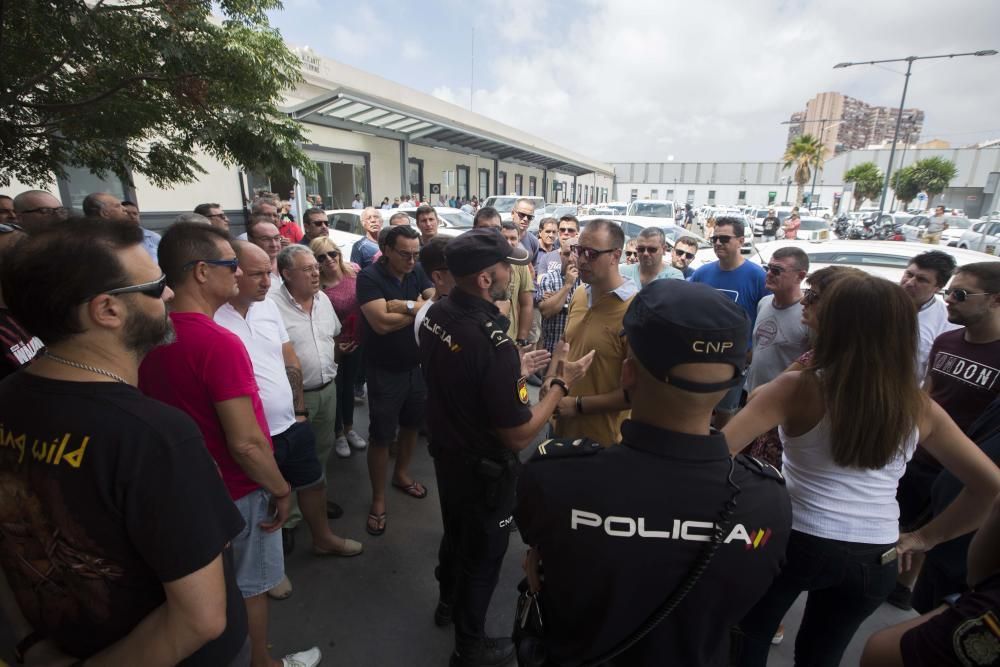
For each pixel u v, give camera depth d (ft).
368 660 6.71
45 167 11.80
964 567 5.48
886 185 61.21
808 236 54.49
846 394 4.14
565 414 7.09
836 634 4.91
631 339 2.98
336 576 8.20
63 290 2.67
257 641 6.02
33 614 3.11
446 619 7.20
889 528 4.58
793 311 9.35
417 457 12.04
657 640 2.94
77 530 2.81
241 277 6.41
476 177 84.23
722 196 201.05
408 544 8.99
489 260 5.49
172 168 13.30
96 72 10.75
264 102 12.77
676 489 2.82
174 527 2.83
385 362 8.91
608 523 2.81
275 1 12.08
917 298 9.04
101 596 2.97
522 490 3.13
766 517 2.89
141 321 3.01
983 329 6.97
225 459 5.34
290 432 7.41
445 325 5.67
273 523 5.76
